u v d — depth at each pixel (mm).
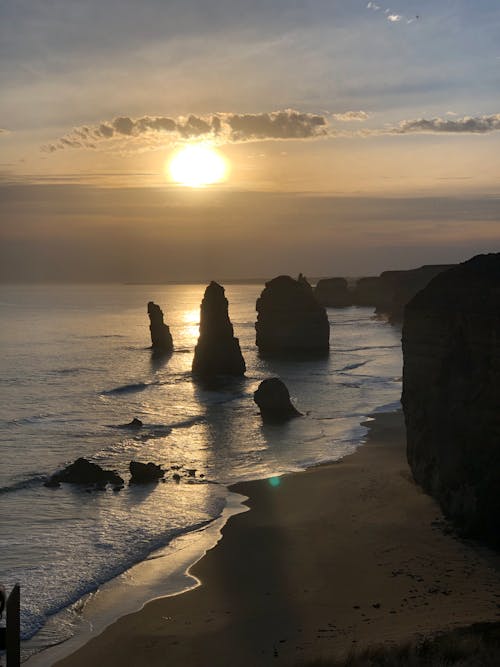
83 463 40875
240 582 25516
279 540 29828
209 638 21047
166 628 22000
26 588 25109
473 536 28500
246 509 34688
